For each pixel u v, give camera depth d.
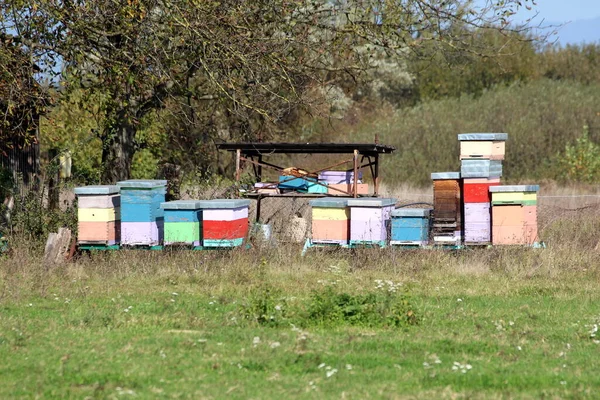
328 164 127.69
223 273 53.03
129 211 55.88
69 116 90.69
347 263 55.47
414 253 56.75
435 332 38.38
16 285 48.59
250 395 28.05
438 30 72.06
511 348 35.16
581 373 31.36
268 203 70.81
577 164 122.50
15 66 63.12
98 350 34.09
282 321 39.72
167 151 99.69
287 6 69.81
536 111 147.25
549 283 51.25
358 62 76.06
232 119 96.00
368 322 40.00
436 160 131.38
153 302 45.09
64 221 62.78
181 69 72.75
